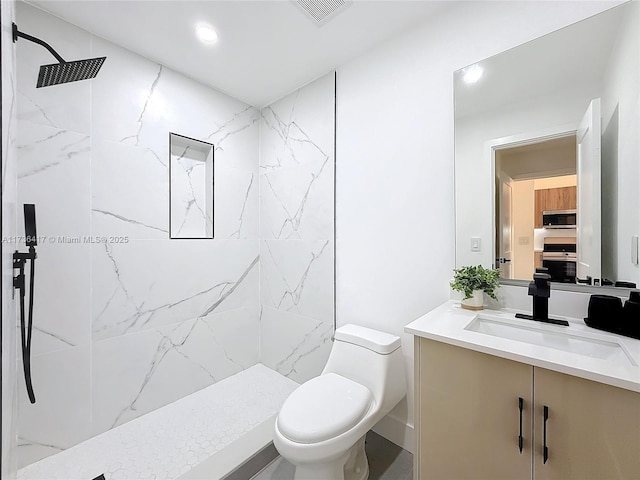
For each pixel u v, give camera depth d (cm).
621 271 110
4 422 87
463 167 146
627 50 109
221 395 210
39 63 146
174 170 209
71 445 157
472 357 101
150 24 158
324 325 208
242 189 242
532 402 89
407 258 166
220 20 155
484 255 141
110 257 171
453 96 148
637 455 75
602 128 114
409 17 155
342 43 175
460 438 104
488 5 139
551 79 124
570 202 121
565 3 121
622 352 96
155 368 192
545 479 87
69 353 157
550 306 126
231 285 235
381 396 143
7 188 91
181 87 203
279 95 233
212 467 148
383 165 175
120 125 175
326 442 115
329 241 203
